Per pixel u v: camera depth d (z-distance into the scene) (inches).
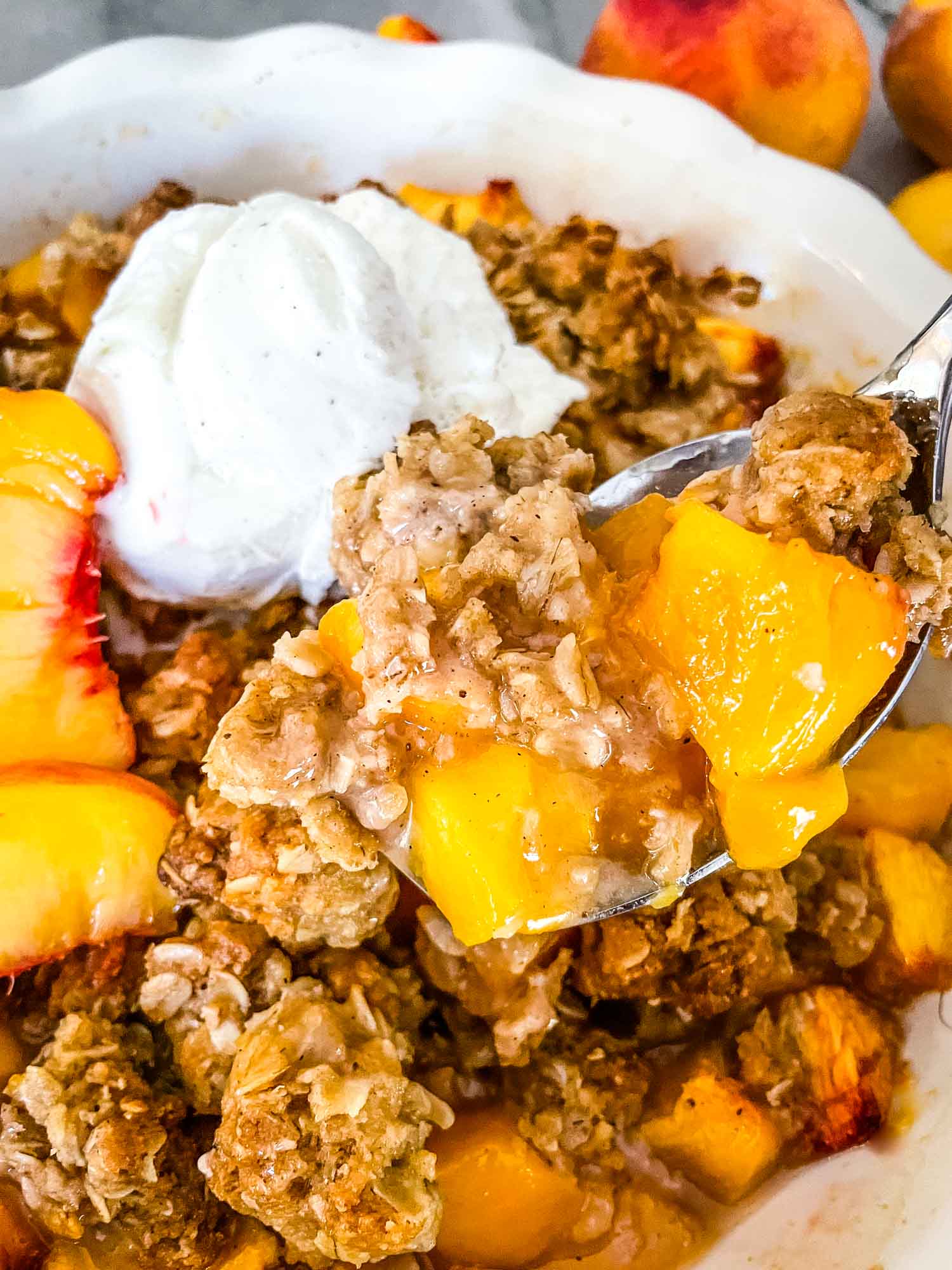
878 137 14.1
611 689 10.3
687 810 10.4
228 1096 10.6
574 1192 11.2
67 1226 10.6
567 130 12.5
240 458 11.6
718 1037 11.9
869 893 11.8
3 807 11.0
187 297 11.7
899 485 10.7
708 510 10.3
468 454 11.0
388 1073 10.6
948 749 12.0
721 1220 11.4
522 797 10.2
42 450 11.3
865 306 12.3
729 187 12.4
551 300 12.9
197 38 12.6
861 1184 11.2
